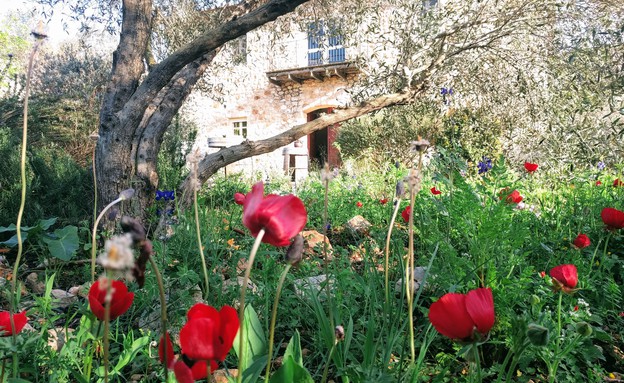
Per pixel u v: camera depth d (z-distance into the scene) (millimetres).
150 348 1641
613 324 2004
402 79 5297
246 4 3961
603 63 4211
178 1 6129
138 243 755
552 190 4797
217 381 1411
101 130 3547
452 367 1645
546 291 1853
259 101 15875
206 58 4117
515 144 6980
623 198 3422
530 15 5066
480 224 1899
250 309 1253
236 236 3188
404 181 1136
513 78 5664
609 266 2254
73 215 4012
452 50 5480
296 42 15070
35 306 1732
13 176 3928
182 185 3791
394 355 1662
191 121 10906
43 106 7043
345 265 2375
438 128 8484
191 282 2113
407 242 2855
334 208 4684
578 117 5020
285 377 907
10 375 1244
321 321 1271
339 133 11195
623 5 4457
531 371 1575
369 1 5859
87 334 1365
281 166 14688
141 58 3768
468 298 886
